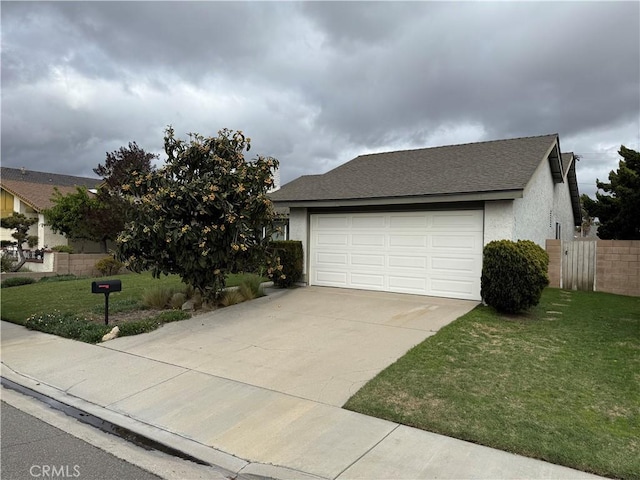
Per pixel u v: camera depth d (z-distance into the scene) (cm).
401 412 454
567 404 464
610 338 708
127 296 1208
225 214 902
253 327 823
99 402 523
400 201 1047
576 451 369
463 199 963
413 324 802
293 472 358
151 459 390
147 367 632
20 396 555
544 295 1153
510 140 1359
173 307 999
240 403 500
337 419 448
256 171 977
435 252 1057
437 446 387
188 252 900
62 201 2184
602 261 1248
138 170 962
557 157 1396
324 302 1020
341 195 1155
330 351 668
